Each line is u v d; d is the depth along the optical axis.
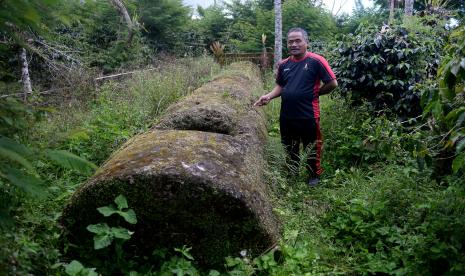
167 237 2.59
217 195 2.52
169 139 3.10
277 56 10.54
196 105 4.57
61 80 6.85
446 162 3.25
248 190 2.72
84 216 2.56
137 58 10.29
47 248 2.27
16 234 2.10
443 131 3.12
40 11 1.75
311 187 4.09
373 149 4.50
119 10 10.84
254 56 12.05
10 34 1.74
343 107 5.39
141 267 2.53
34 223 2.40
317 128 4.25
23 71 5.51
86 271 2.19
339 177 4.24
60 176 3.65
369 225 3.13
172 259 2.51
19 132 2.01
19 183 1.62
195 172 2.55
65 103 6.16
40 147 2.04
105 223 2.44
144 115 5.41
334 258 2.87
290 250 2.73
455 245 2.53
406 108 4.85
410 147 3.09
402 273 2.58
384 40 5.07
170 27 13.60
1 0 1.58
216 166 2.73
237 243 2.63
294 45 4.19
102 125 4.93
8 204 2.05
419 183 3.47
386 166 4.03
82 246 2.54
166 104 5.96
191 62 9.97
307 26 14.41
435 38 5.33
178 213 2.55
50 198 2.96
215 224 2.58
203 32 15.73
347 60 5.34
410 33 5.13
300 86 4.18
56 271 2.20
